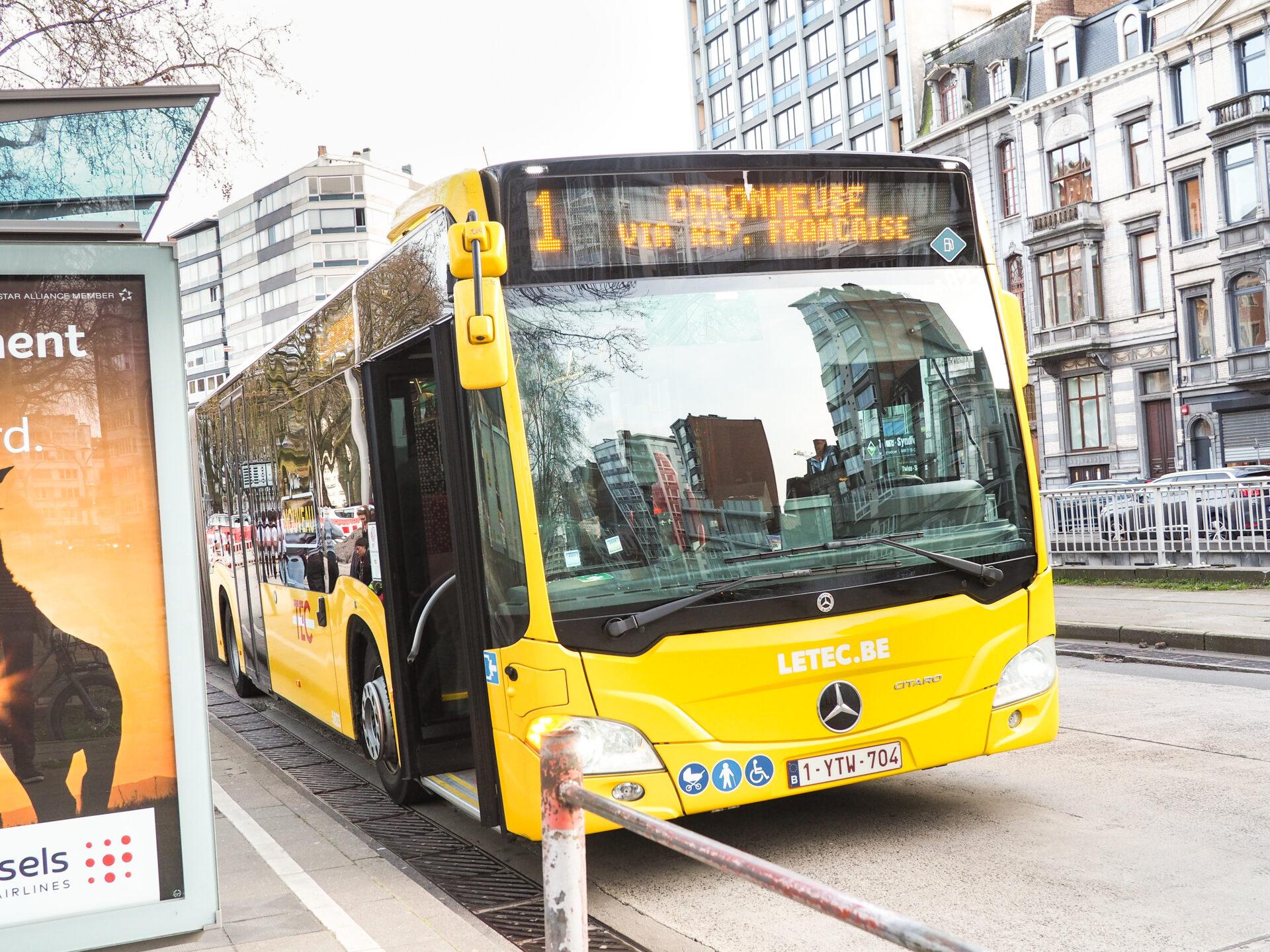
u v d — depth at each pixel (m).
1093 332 38.59
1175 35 36.00
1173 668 10.20
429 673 6.75
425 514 6.74
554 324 5.04
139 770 4.41
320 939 4.32
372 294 6.66
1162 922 4.35
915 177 5.65
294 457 8.69
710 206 5.30
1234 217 34.97
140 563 4.41
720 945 4.50
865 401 5.36
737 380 5.21
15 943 4.27
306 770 8.62
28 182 4.38
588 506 4.93
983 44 44.03
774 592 5.03
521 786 4.91
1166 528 15.77
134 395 4.41
